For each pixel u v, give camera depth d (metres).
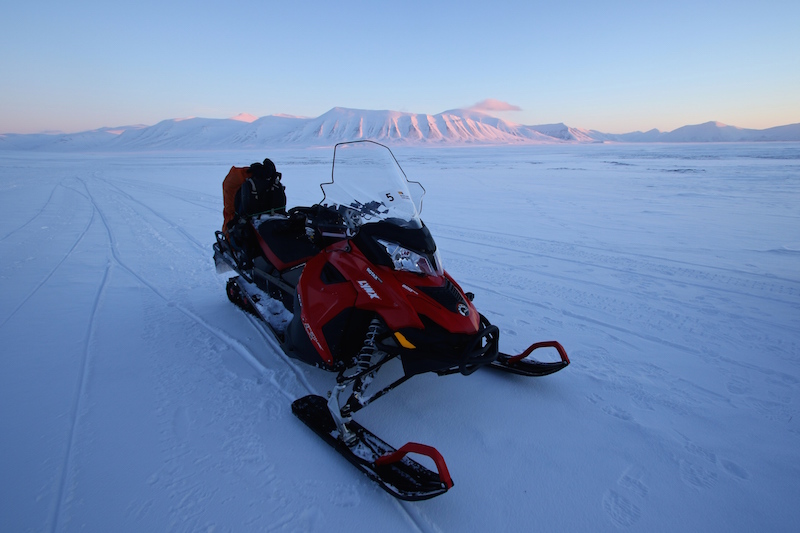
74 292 4.69
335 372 2.83
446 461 2.25
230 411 2.62
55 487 2.00
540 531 1.84
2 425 2.43
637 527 1.85
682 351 3.48
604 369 3.19
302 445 2.35
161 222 8.93
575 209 10.88
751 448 2.35
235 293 4.28
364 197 2.92
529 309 4.35
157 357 3.27
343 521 1.87
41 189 15.77
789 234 7.80
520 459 2.26
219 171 28.14
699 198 12.60
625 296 4.73
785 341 3.66
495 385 2.98
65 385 2.86
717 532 1.83
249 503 1.94
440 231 8.27
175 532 1.77
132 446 2.29
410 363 2.36
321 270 2.84
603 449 2.34
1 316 4.00
